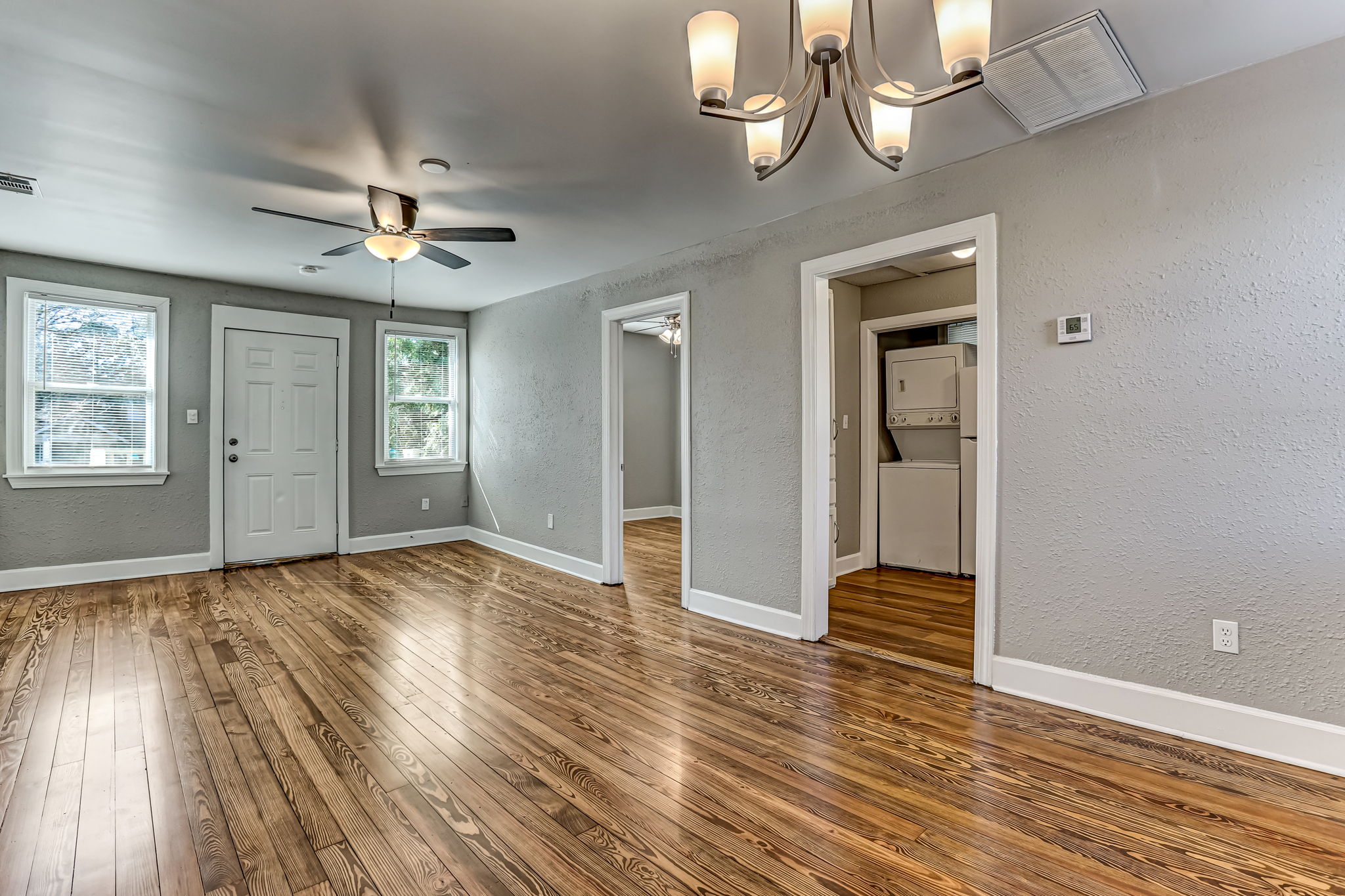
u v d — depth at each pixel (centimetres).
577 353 486
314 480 543
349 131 244
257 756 213
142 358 462
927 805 185
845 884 153
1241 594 211
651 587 450
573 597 420
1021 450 256
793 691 267
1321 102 195
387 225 293
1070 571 245
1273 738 206
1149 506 228
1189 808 182
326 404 548
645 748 219
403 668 293
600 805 186
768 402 349
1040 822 176
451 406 629
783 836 171
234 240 383
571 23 181
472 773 203
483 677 283
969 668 292
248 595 419
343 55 195
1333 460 195
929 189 282
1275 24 184
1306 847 164
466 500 640
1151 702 228
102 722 237
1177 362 221
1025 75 207
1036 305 252
